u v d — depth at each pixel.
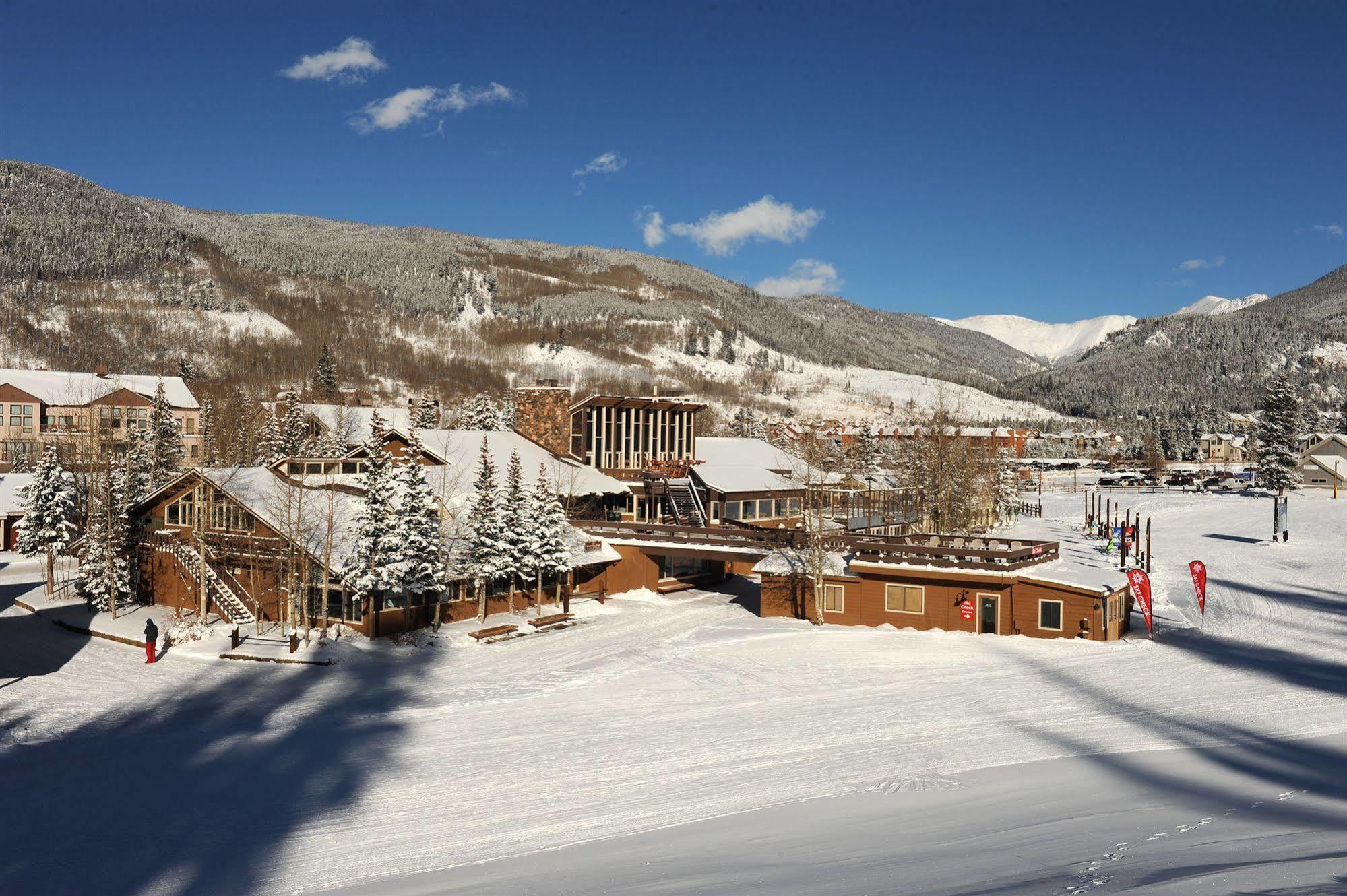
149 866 15.78
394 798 19.88
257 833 17.59
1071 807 16.16
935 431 75.81
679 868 13.73
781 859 13.84
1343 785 17.62
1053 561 45.38
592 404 64.31
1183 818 14.71
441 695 31.45
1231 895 9.03
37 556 61.38
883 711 27.30
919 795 17.95
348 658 36.22
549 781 20.83
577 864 14.59
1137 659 35.12
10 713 28.36
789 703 29.03
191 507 44.97
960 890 10.80
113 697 30.70
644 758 22.66
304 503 44.69
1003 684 31.09
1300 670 32.38
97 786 21.20
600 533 55.72
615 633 43.12
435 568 39.78
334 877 14.85
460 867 14.92
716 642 40.19
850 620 44.56
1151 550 72.44
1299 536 81.75
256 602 42.22
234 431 91.50
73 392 104.12
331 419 81.50
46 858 16.36
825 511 65.88
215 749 24.48
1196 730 23.64
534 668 35.59
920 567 42.66
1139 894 9.44
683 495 61.66
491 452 57.34
